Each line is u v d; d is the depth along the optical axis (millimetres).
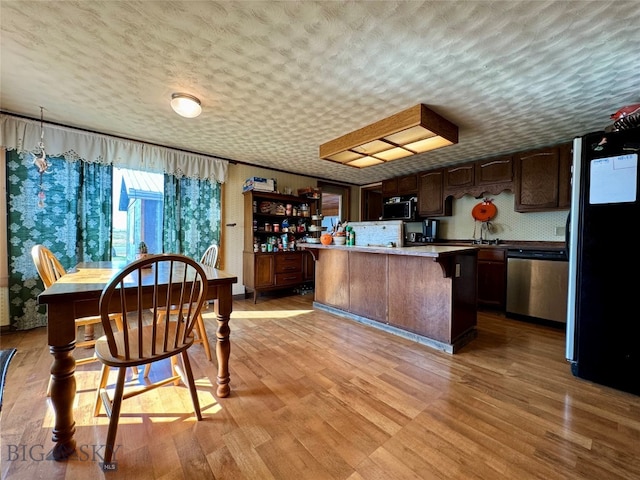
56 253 2832
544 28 1515
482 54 1746
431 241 4551
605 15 1408
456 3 1361
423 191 4645
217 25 1512
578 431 1413
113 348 1231
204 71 1945
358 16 1449
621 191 1775
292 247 4566
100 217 3074
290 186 4934
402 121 2531
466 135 3137
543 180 3373
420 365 2111
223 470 1173
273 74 1980
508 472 1169
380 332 2799
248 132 3072
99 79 2047
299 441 1337
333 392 1744
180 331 1566
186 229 3709
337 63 1853
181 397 1680
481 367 2084
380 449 1291
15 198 2646
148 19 1468
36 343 2418
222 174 4004
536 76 1983
